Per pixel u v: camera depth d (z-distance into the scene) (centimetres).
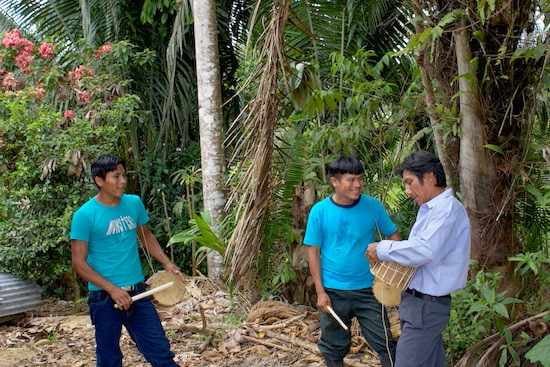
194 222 549
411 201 566
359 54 500
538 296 401
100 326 360
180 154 834
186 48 841
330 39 609
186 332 538
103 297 358
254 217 383
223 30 859
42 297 721
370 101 492
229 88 865
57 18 832
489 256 397
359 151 556
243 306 578
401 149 489
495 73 388
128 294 354
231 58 891
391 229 368
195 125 877
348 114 572
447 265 302
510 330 364
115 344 364
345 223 358
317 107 432
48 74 722
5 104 704
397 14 616
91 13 810
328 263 365
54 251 691
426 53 402
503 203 396
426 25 390
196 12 661
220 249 540
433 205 298
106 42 802
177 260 820
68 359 495
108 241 358
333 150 540
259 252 443
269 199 407
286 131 500
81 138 675
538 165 415
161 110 827
